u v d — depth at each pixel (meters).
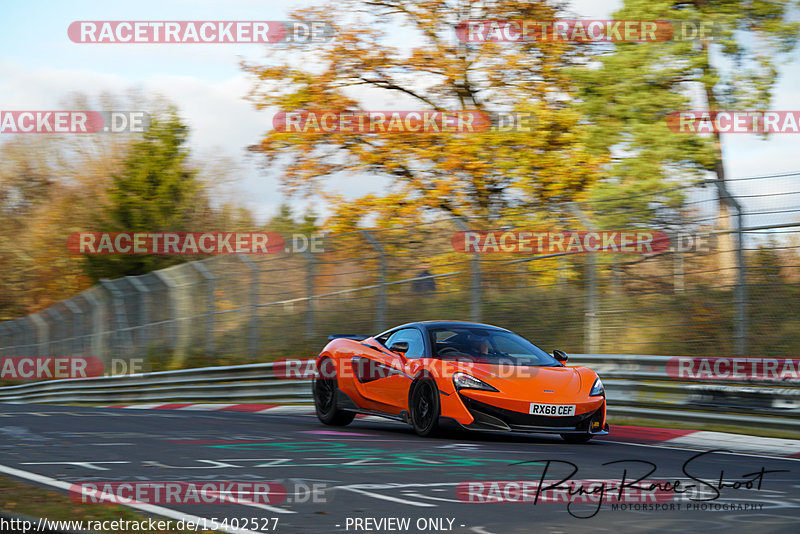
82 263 66.06
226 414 28.22
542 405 18.17
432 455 15.66
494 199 48.47
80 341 53.31
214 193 75.62
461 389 18.36
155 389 40.94
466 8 49.97
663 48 41.72
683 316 27.03
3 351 71.31
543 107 47.59
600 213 30.14
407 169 50.12
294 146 50.94
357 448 16.72
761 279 25.08
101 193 88.75
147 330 46.56
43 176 96.25
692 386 23.41
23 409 30.36
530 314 30.83
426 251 33.41
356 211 49.41
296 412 30.70
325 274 36.62
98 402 44.91
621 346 28.22
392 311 34.53
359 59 50.44
